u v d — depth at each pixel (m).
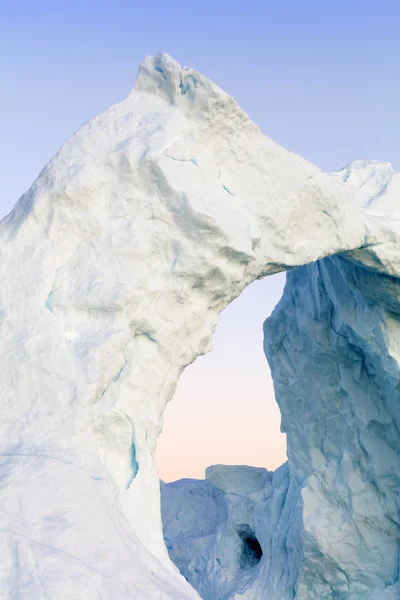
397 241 11.30
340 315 13.33
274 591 15.11
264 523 16.38
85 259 8.45
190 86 9.41
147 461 8.27
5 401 7.21
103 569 5.80
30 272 8.22
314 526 14.18
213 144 9.46
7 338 7.70
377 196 12.41
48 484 6.34
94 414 7.89
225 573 17.03
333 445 14.93
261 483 18.33
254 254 9.25
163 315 8.74
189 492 19.98
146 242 8.62
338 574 14.12
